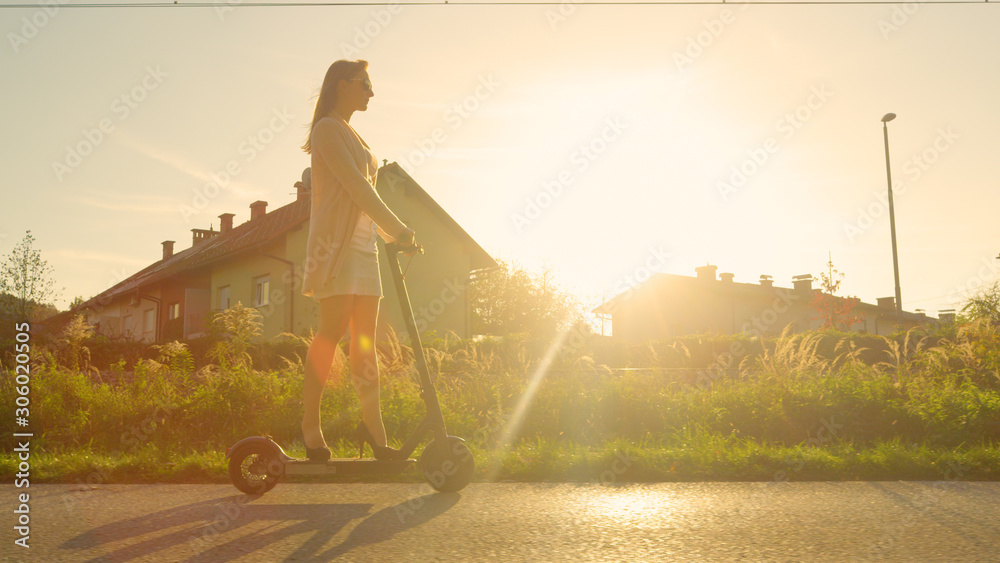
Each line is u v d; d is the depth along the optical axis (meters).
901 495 3.33
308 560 2.24
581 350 15.46
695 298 46.53
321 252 3.38
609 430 6.43
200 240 41.97
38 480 4.04
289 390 6.76
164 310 33.38
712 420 6.36
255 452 3.35
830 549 2.36
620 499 3.26
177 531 2.62
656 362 8.34
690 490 3.52
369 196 3.33
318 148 3.38
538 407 6.57
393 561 2.23
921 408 6.16
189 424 6.43
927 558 2.24
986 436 5.84
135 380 7.12
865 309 45.59
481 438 6.09
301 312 24.20
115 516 2.89
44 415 6.36
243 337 11.73
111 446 6.24
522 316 39.12
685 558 2.27
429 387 3.42
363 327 3.48
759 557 2.27
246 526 2.70
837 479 3.99
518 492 3.46
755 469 4.18
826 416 6.24
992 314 10.48
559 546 2.41
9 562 2.22
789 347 7.21
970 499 3.20
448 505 3.11
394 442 5.55
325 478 3.88
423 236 27.38
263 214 35.19
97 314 36.22
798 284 45.28
